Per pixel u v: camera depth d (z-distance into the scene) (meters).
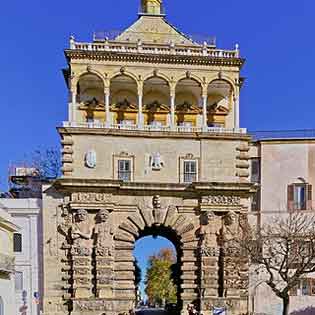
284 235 68.12
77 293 70.81
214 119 80.88
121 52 75.19
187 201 74.38
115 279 72.25
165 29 79.62
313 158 76.56
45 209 72.88
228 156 75.50
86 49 74.94
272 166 77.06
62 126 73.50
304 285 73.69
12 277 68.50
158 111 80.69
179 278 75.31
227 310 71.69
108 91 75.06
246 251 70.62
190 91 80.81
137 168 74.44
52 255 72.44
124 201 73.50
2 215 64.81
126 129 74.44
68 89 77.12
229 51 76.75
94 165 73.62
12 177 91.25
